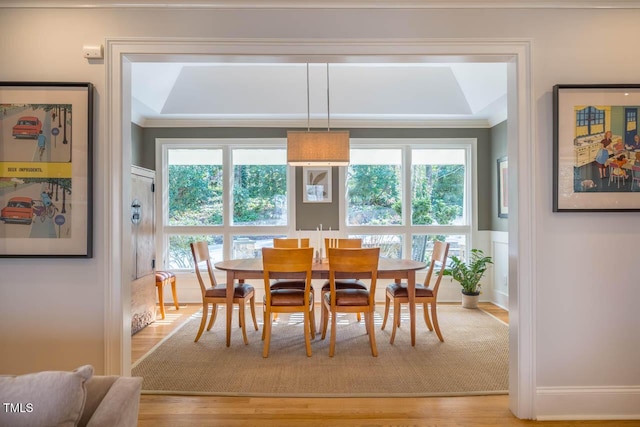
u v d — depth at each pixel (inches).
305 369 112.1
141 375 108.0
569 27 85.7
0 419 38.2
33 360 83.1
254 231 203.0
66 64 84.0
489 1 85.0
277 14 85.7
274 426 83.1
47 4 83.8
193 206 204.4
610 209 84.4
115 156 83.9
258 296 199.5
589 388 85.4
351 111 191.5
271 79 181.9
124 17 84.7
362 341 136.6
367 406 91.5
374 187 206.5
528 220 85.0
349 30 85.7
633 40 86.0
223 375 108.0
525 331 85.0
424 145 206.5
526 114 85.2
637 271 85.7
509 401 90.4
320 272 129.8
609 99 84.5
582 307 85.4
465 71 170.9
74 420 40.0
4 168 82.0
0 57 83.6
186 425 83.4
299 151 142.3
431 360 118.8
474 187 204.5
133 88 160.7
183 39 84.9
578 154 84.4
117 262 83.7
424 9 85.7
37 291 83.1
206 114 193.3
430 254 206.2
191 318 168.1
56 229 82.3
